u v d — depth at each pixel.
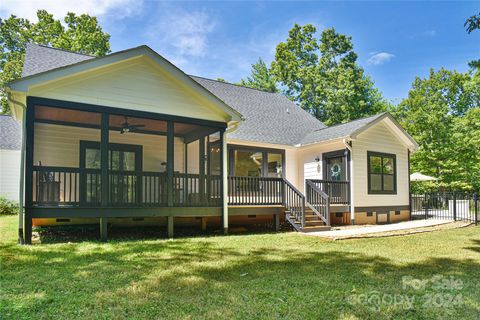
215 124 10.04
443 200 15.95
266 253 6.82
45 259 5.85
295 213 11.24
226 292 4.23
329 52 31.19
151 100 9.09
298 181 15.02
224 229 9.86
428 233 10.35
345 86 29.36
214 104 9.74
